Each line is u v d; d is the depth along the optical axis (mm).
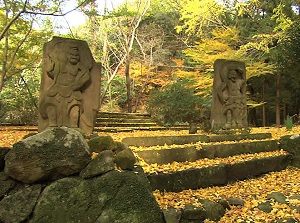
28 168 2654
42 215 2604
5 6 9148
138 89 20203
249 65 12211
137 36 19047
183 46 19375
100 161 2852
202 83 12789
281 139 6621
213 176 4660
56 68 5145
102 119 9938
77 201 2684
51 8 8625
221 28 14664
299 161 6117
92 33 17828
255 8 14227
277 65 12203
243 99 7453
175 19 20672
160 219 2859
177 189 4141
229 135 6418
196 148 5105
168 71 19031
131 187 2818
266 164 5684
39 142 2713
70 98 5203
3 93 13094
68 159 2746
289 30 11125
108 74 17562
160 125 10508
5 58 9609
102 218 2678
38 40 10766
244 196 4387
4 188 2650
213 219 3570
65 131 2842
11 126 9602
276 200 4230
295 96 15547
